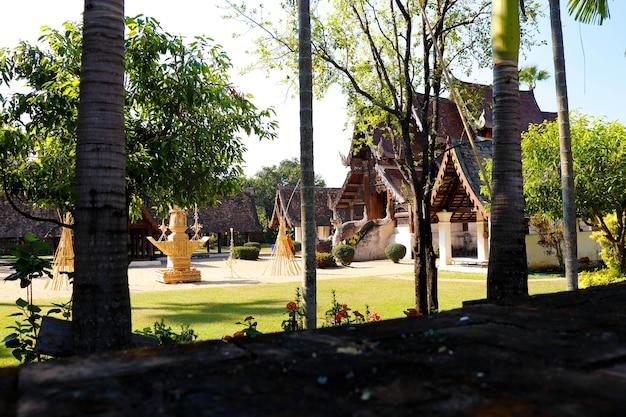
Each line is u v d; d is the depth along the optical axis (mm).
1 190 6258
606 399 1455
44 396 1552
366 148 33562
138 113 6453
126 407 1457
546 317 2682
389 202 32656
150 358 1985
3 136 5598
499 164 5164
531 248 20812
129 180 5953
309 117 5633
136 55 5898
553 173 14547
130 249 33781
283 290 16984
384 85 9727
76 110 5965
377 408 1430
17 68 5984
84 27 3525
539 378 1656
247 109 6812
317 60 9406
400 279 19750
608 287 3982
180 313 12109
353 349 2055
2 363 7145
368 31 9234
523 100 31094
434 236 29688
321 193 41688
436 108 9828
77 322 3354
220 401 1500
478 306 3082
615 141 13609
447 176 20859
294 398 1519
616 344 2074
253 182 73062
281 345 2154
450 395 1518
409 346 2105
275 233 67812
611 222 14305
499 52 5242
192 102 6059
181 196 6922
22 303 5078
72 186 5906
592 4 7820
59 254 18922
